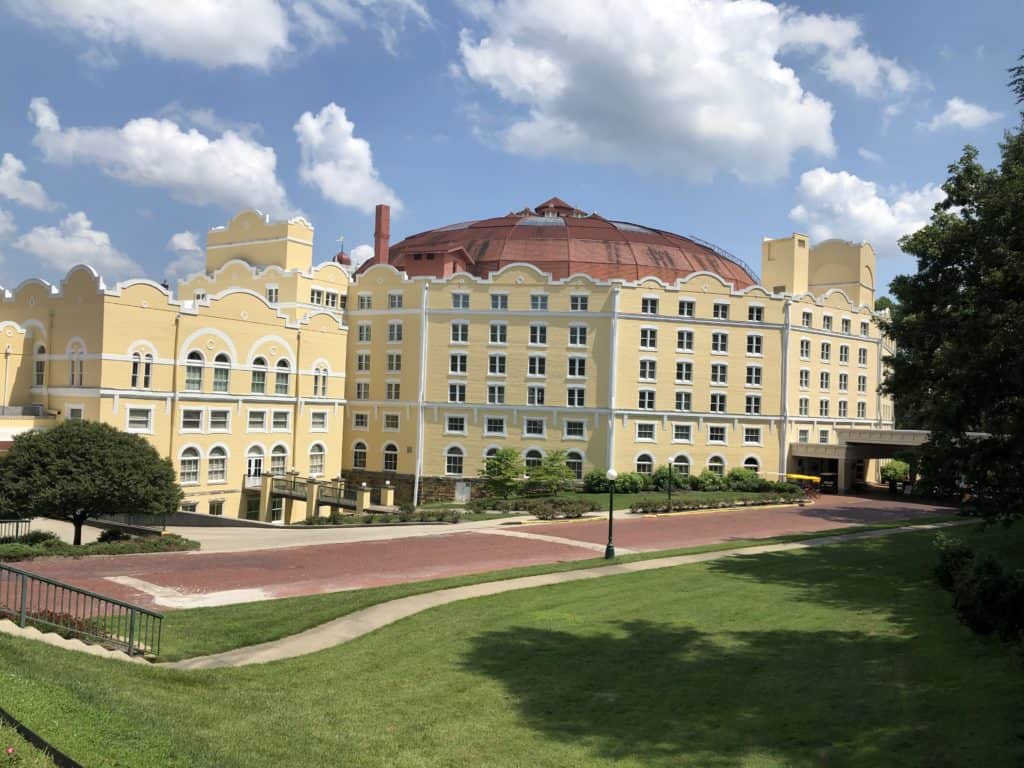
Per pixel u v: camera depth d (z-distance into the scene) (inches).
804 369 3297.2
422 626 975.6
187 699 673.6
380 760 578.6
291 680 768.3
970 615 862.5
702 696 723.4
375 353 3223.4
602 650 876.0
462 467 3110.2
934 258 1349.7
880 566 1406.3
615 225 3821.4
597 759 591.2
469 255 3464.6
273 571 1423.5
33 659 650.8
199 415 2429.9
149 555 1521.9
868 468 3555.6
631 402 3061.0
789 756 586.9
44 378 2313.0
